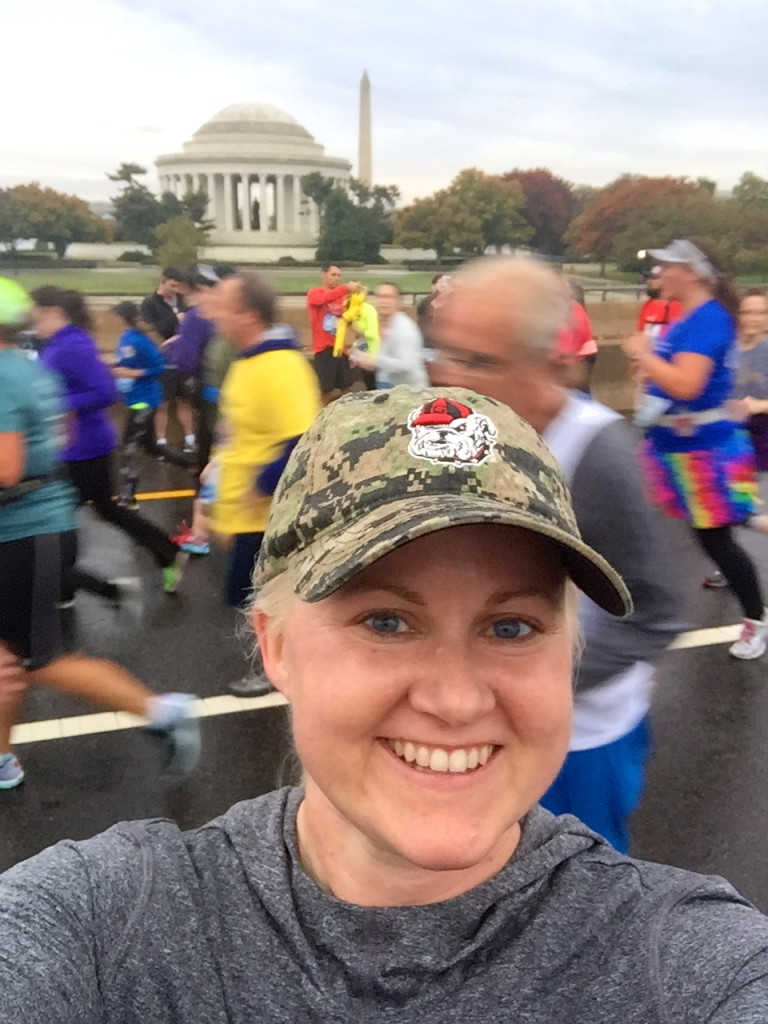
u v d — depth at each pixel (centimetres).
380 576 84
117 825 105
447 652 84
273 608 96
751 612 416
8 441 274
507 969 88
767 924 90
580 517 163
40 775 322
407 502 87
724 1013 81
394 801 86
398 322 668
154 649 437
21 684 298
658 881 96
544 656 88
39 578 288
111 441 472
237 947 90
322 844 95
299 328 1317
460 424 91
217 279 612
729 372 364
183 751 313
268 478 329
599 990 86
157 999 87
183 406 834
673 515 388
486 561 85
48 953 85
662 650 176
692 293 362
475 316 168
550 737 88
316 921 90
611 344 1178
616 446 165
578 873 95
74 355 445
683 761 337
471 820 85
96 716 363
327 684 86
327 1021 85
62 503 296
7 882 93
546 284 170
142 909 91
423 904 92
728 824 300
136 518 490
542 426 169
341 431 93
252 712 372
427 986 87
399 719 86
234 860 97
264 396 324
